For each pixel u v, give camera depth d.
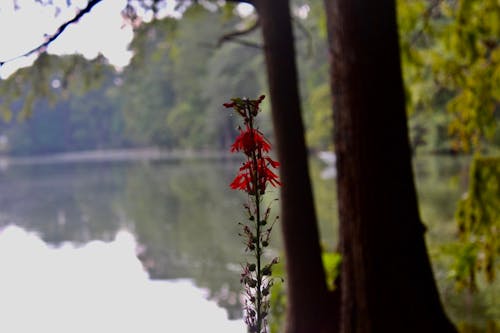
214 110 50.81
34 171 47.22
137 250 13.34
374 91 3.39
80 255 13.14
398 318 3.43
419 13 6.15
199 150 63.12
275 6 4.90
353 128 3.45
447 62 5.87
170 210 19.97
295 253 4.95
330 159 30.72
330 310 4.88
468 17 5.69
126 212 20.31
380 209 3.41
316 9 7.46
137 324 7.91
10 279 10.90
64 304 9.05
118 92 71.81
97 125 85.81
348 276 3.62
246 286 1.74
